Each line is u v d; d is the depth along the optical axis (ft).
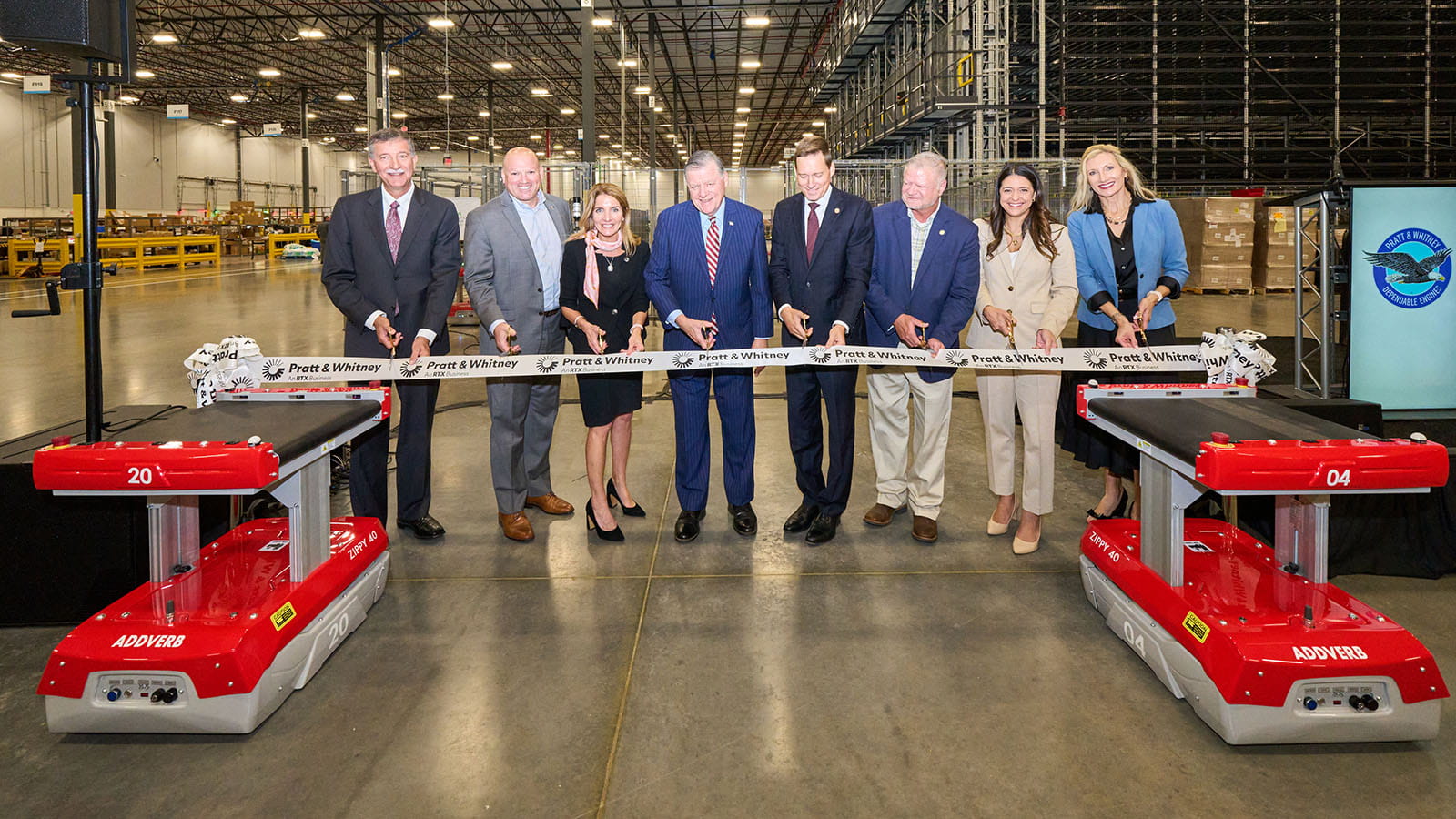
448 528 13.42
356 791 6.89
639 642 9.48
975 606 10.38
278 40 71.87
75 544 9.70
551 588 11.02
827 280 11.88
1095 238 11.98
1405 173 49.75
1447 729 7.64
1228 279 42.34
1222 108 48.60
